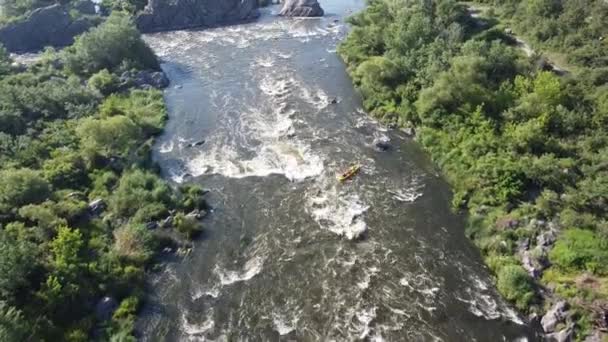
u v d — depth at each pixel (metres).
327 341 42.81
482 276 48.75
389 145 70.88
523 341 41.97
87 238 53.44
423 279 48.59
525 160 58.81
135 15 133.12
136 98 88.19
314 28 125.00
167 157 71.06
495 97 70.50
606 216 51.28
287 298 47.38
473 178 59.75
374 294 47.12
